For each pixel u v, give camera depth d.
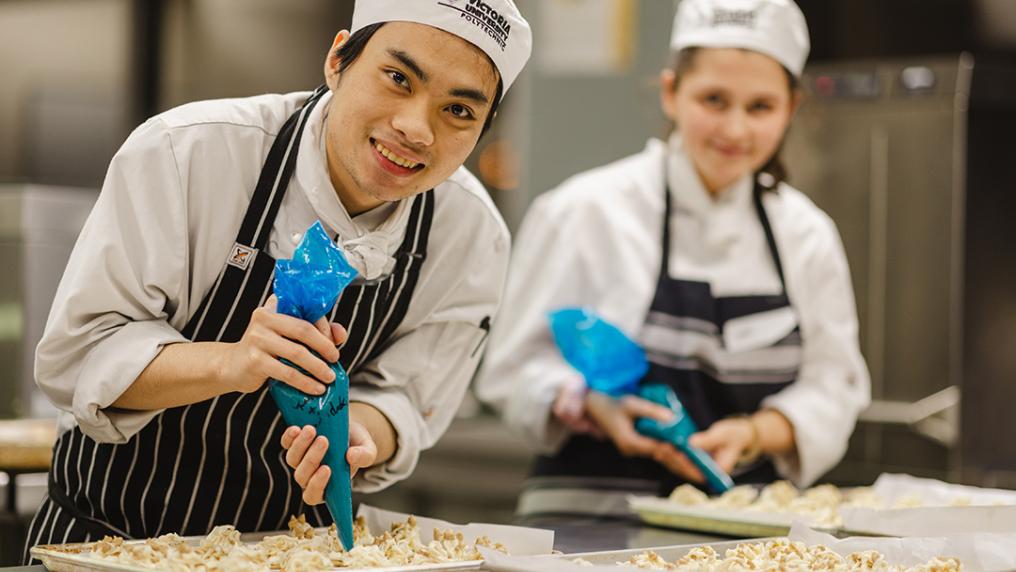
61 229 2.71
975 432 3.27
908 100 3.28
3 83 4.93
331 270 1.32
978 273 3.27
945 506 1.75
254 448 1.54
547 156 3.57
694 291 2.35
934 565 1.42
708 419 2.33
